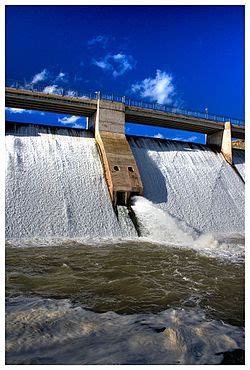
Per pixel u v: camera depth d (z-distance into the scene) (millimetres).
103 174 23078
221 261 14453
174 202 24750
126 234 19828
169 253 15586
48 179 21000
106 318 7930
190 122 30547
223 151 33312
